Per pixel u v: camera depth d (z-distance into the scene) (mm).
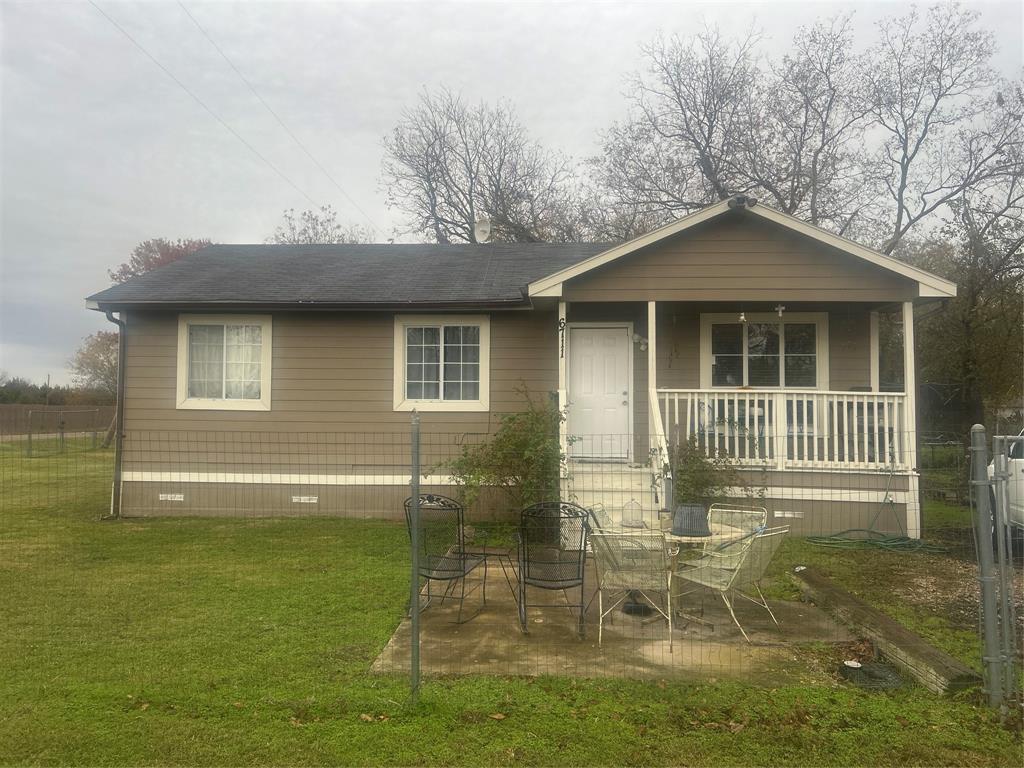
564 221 29859
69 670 4535
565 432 9766
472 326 11234
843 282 9438
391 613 5855
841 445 10539
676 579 6246
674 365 11148
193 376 11477
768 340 11070
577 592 6672
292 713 3904
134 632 5312
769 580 7059
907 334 9391
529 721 3824
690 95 25141
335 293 11266
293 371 11344
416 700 4004
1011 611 4215
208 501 11328
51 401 40812
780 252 9516
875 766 3396
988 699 4051
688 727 3781
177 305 10969
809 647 5094
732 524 6715
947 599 6344
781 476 9453
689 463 9086
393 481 11125
